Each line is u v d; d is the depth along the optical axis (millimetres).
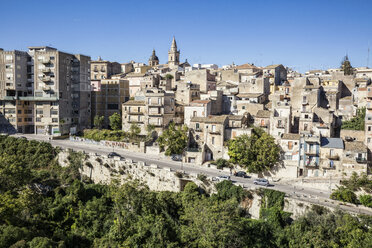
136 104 113062
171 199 71750
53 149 98250
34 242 52812
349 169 79188
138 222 64750
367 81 114688
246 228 63656
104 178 87250
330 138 84125
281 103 105438
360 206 66062
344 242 56562
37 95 127688
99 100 143250
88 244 64125
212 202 68938
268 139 84688
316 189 75938
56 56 125625
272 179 83375
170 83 133750
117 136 111688
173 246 58656
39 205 72375
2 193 72188
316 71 150375
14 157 81688
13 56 125375
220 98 118375
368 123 86125
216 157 94062
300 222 62312
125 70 177375
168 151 94188
